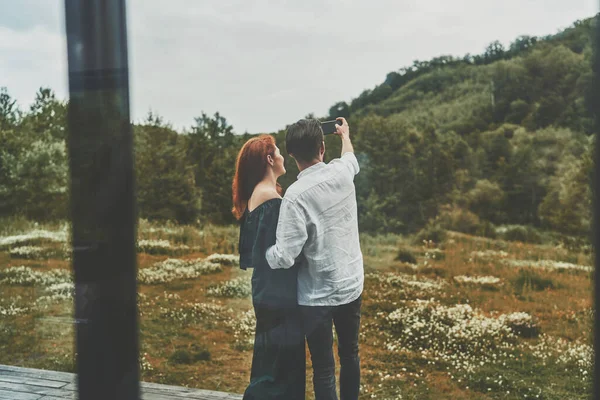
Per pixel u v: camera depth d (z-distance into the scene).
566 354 5.00
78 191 1.20
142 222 6.79
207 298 5.72
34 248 4.96
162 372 4.48
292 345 1.78
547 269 6.84
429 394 4.63
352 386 1.82
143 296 5.92
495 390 4.64
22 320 4.23
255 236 1.78
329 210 1.71
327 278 1.71
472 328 5.59
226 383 4.34
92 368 1.25
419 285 6.80
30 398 2.07
